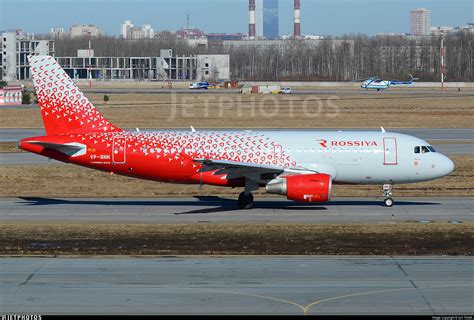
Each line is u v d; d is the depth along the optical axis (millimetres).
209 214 128500
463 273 89875
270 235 110812
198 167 132250
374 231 113312
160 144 132750
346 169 132750
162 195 148750
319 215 127000
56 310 76250
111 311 76000
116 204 138500
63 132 134000
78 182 163625
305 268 92250
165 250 101625
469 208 133000
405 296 81062
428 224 118438
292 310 76562
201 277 88312
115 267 92688
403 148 133125
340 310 76562
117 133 133750
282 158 132000
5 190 153625
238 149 132250
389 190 135750
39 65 132750
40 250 101438
